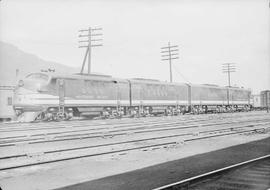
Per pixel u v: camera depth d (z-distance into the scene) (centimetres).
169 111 4050
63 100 2928
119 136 1808
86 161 1112
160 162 1084
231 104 5194
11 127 2222
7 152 1287
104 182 825
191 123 2652
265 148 1362
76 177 889
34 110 2770
